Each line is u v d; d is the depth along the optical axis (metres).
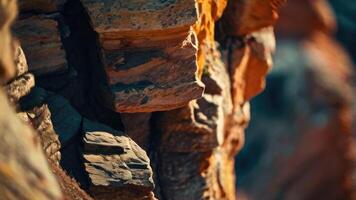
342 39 91.50
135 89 24.78
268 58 32.38
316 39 80.69
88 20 25.14
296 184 74.75
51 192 16.25
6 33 17.14
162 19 24.25
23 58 23.22
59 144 23.66
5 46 17.05
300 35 80.19
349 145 75.50
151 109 25.14
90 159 23.83
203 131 27.69
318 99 76.50
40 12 24.58
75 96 25.58
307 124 75.25
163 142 27.59
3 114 16.28
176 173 27.81
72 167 23.78
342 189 74.75
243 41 31.28
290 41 80.00
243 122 32.88
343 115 76.25
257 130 76.50
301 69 78.38
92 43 25.67
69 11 25.47
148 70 24.97
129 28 24.16
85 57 25.86
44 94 23.83
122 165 23.89
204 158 28.14
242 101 32.38
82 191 22.80
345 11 91.56
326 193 75.06
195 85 25.25
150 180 23.86
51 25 24.64
